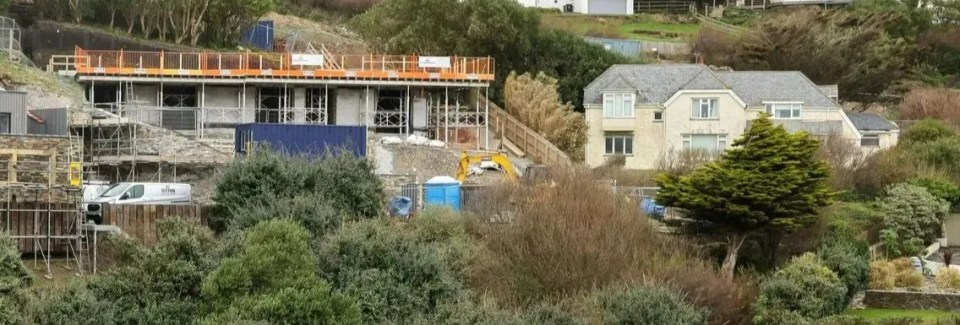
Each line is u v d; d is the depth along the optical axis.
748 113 100.88
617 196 73.94
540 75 107.69
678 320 61.31
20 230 65.31
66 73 96.06
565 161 93.38
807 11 146.12
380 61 100.50
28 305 56.25
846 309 72.19
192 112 94.25
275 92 98.69
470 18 110.56
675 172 85.50
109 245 64.44
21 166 69.56
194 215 69.94
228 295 57.16
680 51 137.62
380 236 64.00
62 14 109.94
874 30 135.38
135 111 91.88
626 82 100.94
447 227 71.12
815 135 93.31
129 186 72.81
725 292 67.44
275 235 60.00
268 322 54.44
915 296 73.19
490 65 104.25
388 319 60.16
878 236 82.94
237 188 70.56
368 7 135.62
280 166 71.38
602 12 160.88
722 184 75.31
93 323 55.75
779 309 67.12
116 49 105.88
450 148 96.88
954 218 87.38
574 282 65.62
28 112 79.25
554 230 67.38
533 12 114.81
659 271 66.88
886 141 102.50
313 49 117.00
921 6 149.62
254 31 117.31
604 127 100.94
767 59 131.38
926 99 118.31
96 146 83.94
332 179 72.25
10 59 94.00
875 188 89.50
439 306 60.62
